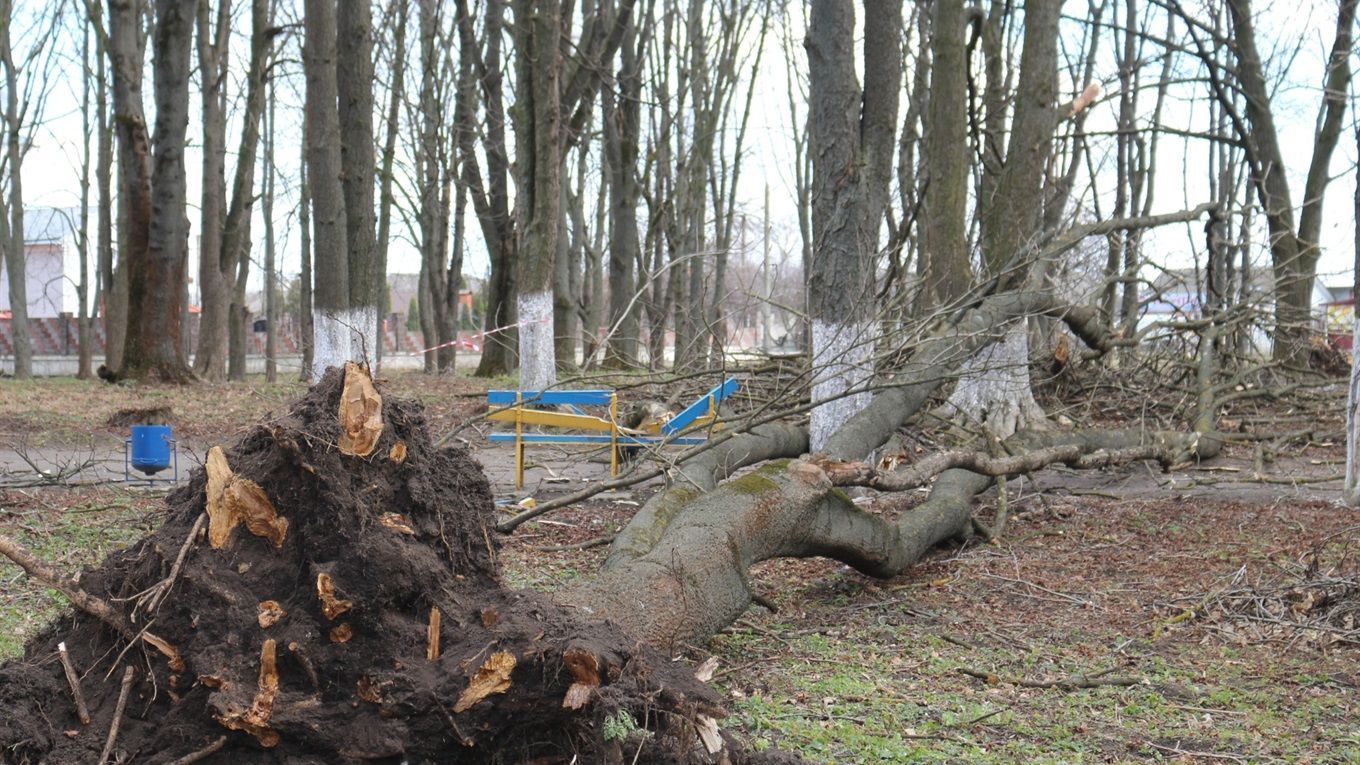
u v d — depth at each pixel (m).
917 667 6.28
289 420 4.20
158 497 9.93
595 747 4.03
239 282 32.75
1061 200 20.39
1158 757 4.88
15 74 32.56
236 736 3.95
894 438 11.69
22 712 3.88
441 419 15.45
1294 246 19.53
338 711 3.99
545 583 7.43
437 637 4.16
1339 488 11.58
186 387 20.33
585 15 28.23
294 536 4.14
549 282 15.62
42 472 10.60
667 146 34.56
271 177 35.12
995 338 10.53
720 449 9.16
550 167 15.47
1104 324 14.64
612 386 14.80
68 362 42.56
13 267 32.22
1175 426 14.32
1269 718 5.44
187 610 4.03
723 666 6.15
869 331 10.62
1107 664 6.39
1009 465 9.34
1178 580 8.20
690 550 5.95
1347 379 15.73
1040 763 4.72
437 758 4.05
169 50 20.11
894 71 10.77
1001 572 8.59
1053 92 13.06
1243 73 19.88
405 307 65.88
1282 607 7.29
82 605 4.09
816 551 7.27
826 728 5.09
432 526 4.38
